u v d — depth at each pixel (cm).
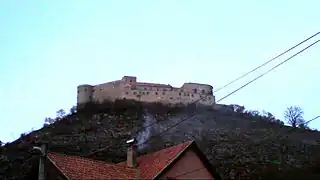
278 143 14338
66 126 15912
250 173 10550
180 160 3478
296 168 10331
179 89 18100
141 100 17862
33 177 4006
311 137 15438
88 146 13562
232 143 14312
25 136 13725
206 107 17838
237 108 18212
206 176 3556
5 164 9756
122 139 14538
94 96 18388
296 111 17100
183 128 15775
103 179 3275
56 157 3281
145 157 3834
